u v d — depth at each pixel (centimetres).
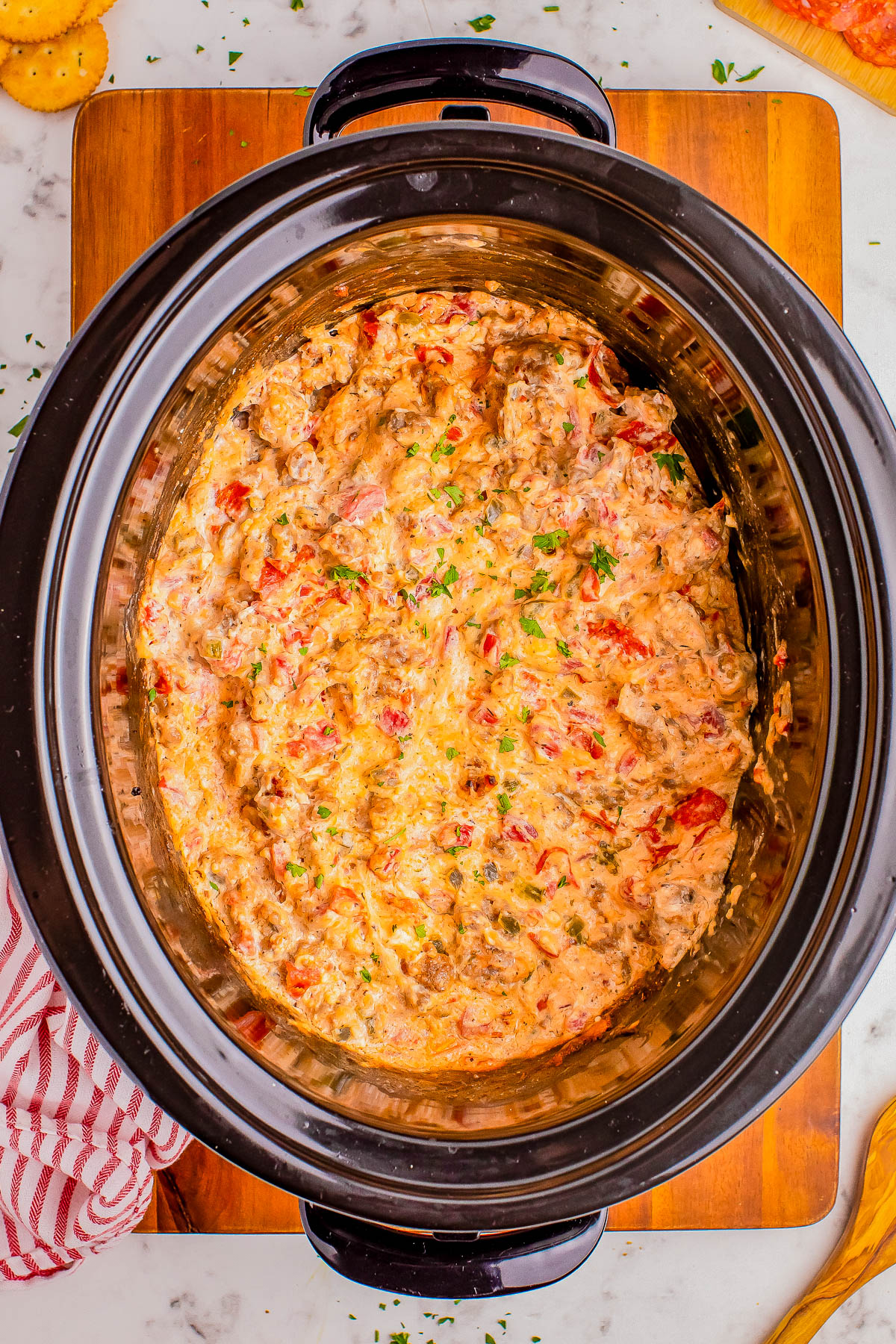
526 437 59
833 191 64
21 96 67
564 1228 58
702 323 55
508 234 55
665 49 68
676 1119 54
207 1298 69
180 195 64
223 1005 56
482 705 60
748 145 64
